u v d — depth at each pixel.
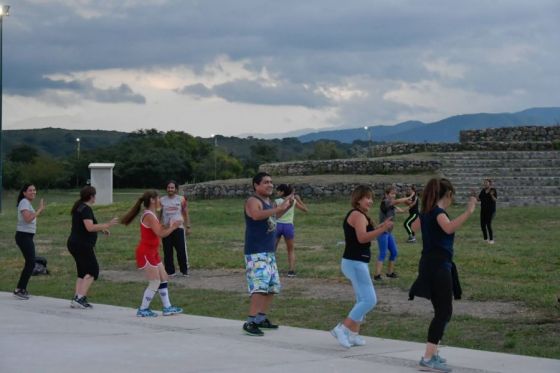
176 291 14.36
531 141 43.28
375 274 14.95
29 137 147.25
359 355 8.50
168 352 8.68
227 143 129.50
